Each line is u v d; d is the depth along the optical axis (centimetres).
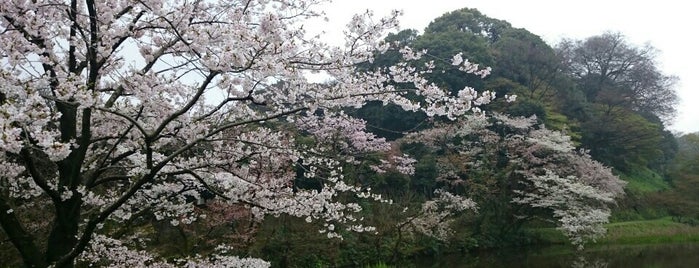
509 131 2653
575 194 2195
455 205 2172
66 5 542
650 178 3781
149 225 1127
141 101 564
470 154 2397
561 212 2120
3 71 443
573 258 1938
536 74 3428
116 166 669
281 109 699
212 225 1277
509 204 2295
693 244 2327
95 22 571
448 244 2042
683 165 3262
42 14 559
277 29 514
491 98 607
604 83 4566
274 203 619
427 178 2330
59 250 577
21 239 563
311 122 1661
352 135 1834
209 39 544
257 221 1310
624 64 4550
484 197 2244
